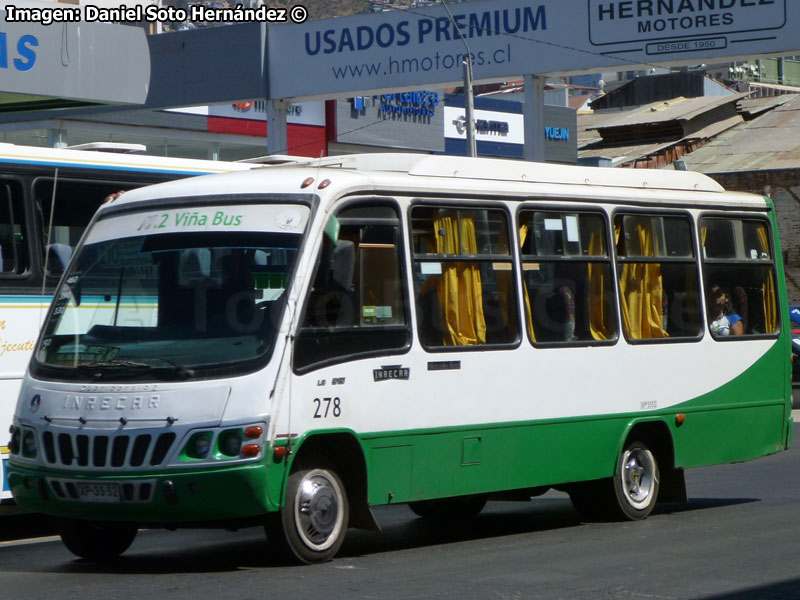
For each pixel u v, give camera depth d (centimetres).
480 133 6012
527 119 3888
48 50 2617
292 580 1141
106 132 4431
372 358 1251
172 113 4609
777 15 3506
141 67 2805
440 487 1314
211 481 1131
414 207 1322
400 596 1068
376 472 1253
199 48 4309
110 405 1173
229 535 1532
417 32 4009
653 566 1218
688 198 1633
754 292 1708
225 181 1293
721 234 1675
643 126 6925
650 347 1548
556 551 1319
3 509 1534
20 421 1241
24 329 1500
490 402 1363
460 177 1394
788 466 2195
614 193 1543
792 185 5597
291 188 1255
